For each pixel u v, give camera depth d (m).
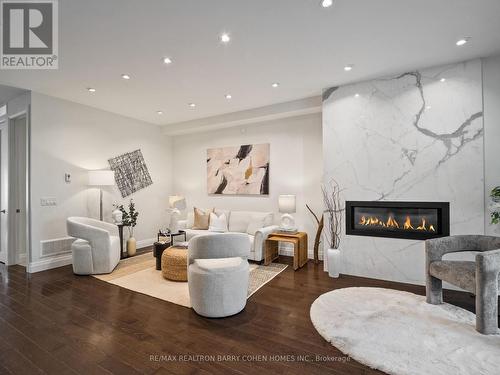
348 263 3.76
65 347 2.04
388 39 2.61
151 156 5.83
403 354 1.90
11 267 4.13
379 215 3.64
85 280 3.52
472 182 3.07
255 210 5.23
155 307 2.73
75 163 4.43
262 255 4.24
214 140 5.75
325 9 2.14
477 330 2.19
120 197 5.18
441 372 1.71
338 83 3.72
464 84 3.09
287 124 4.89
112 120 5.04
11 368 1.81
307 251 4.60
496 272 2.15
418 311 2.56
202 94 4.09
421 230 3.39
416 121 3.34
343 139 3.78
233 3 2.06
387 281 3.48
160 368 1.81
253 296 3.00
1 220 4.43
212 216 5.00
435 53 2.90
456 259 3.11
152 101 4.41
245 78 3.51
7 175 4.27
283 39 2.59
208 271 2.50
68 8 2.10
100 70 3.21
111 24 2.31
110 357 1.92
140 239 5.55
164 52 2.80
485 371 1.71
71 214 4.36
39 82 3.56
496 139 3.00
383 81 3.52
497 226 2.99
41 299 2.92
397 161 3.45
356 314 2.51
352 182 3.72
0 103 4.39
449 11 2.18
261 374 1.75
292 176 4.84
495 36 2.56
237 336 2.20
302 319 2.47
